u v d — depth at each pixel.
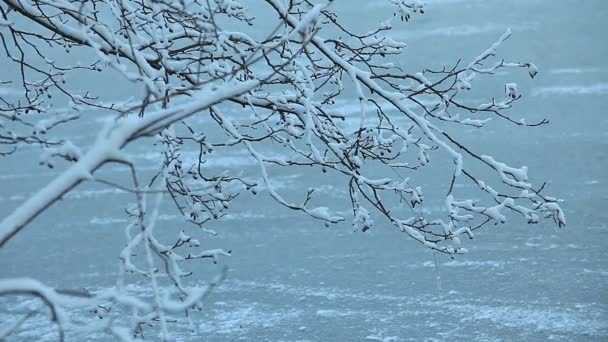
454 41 24.44
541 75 21.78
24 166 18.34
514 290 12.67
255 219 15.25
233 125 7.62
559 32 25.19
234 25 24.14
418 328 11.86
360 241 14.33
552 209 6.79
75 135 19.50
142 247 14.60
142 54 6.91
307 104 6.77
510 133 18.41
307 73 6.72
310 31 6.47
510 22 26.22
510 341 11.48
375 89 6.63
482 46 24.02
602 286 12.71
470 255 13.72
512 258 13.55
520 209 6.81
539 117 19.27
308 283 13.14
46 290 3.73
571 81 21.41
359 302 12.57
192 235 14.81
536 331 11.68
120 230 15.34
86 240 15.02
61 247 14.80
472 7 27.94
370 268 13.46
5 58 23.25
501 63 7.15
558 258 13.51
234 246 14.38
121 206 16.25
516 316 12.04
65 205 16.38
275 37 7.46
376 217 15.05
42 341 12.08
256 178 16.77
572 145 17.73
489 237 14.24
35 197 3.78
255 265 13.73
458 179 16.34
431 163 17.03
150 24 7.17
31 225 15.64
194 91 6.66
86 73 23.42
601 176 16.33
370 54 7.71
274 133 7.61
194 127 19.50
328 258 13.83
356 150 7.15
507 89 6.46
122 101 21.61
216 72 6.88
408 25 26.12
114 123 4.05
